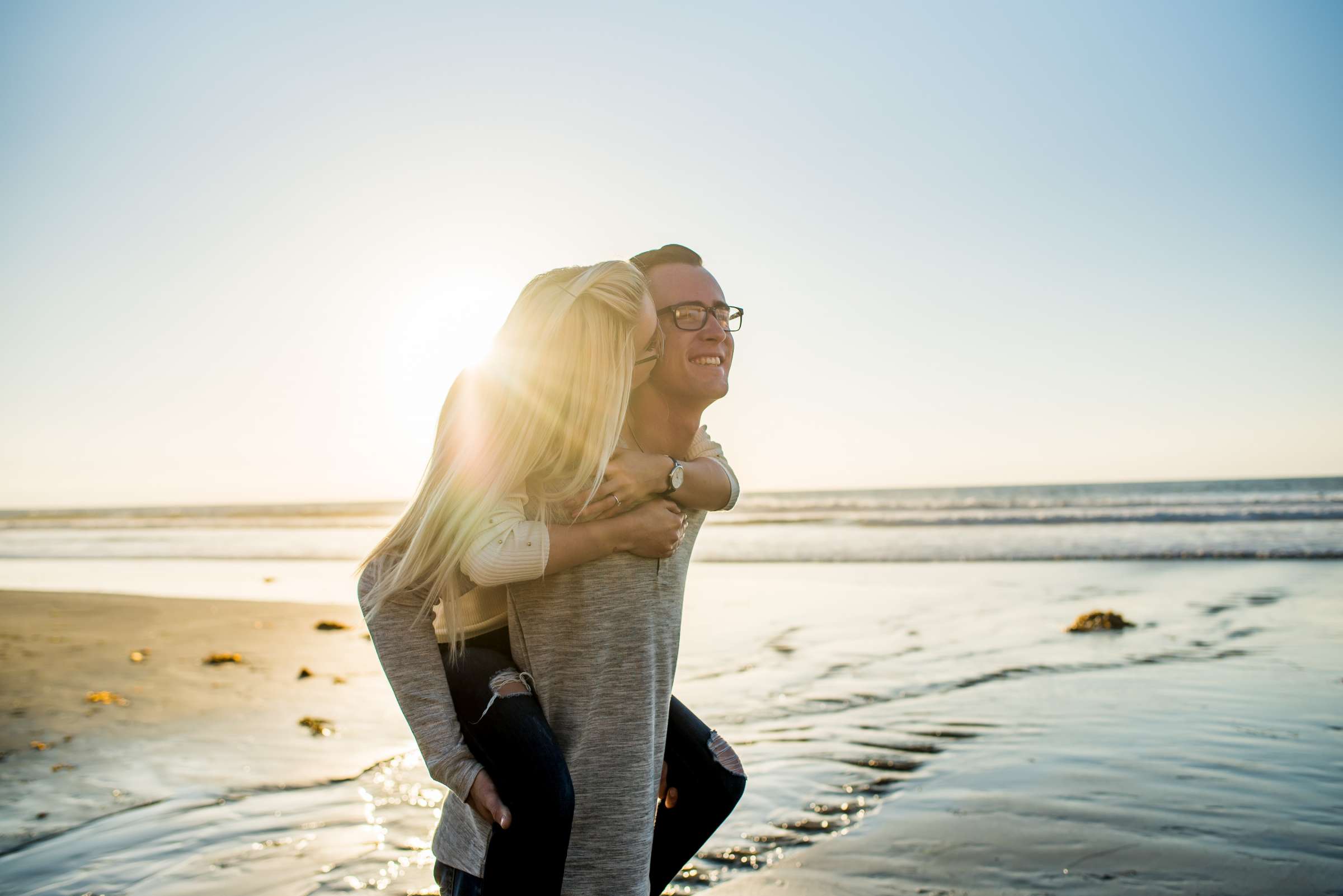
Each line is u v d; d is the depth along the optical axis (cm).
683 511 197
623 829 181
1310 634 717
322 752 452
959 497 5291
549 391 175
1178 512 2553
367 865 311
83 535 3712
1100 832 329
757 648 723
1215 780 380
